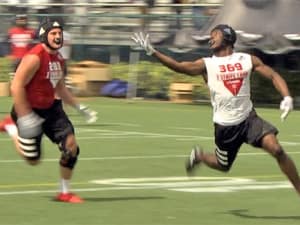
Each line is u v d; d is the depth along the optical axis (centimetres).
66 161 1905
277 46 4431
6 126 1917
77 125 3697
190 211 1838
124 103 4872
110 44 5400
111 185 2186
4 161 2586
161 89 5088
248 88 1791
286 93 1761
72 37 5506
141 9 5744
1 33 5428
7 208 1841
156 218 1753
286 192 2103
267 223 1722
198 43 4631
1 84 5238
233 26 4528
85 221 1711
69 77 4997
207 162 1878
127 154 2798
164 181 2264
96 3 5962
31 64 1845
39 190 2081
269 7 4541
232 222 1727
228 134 1794
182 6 5484
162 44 4950
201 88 4941
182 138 3272
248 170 2484
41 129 1881
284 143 3173
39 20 5566
